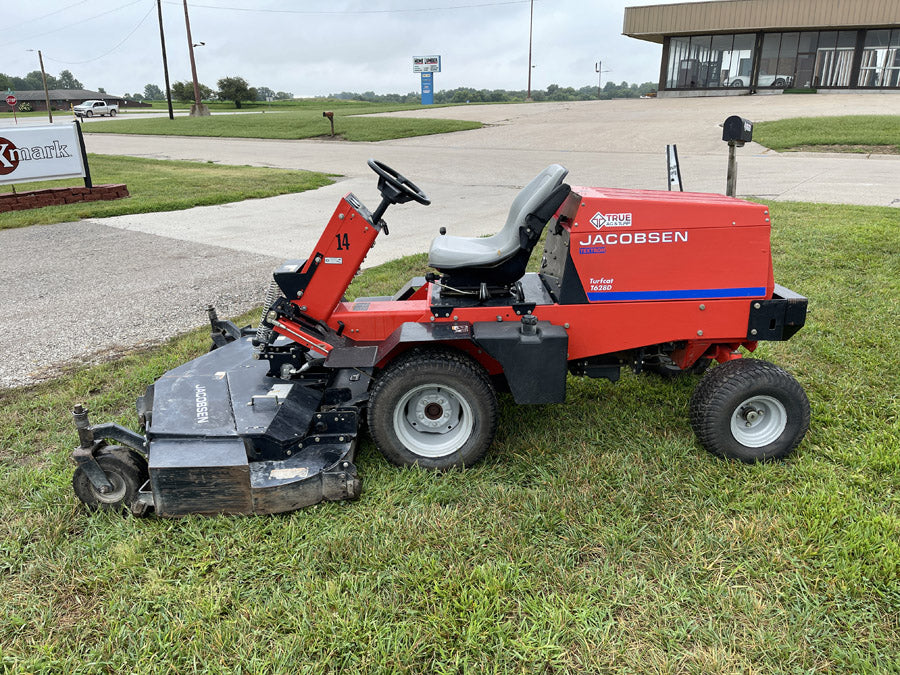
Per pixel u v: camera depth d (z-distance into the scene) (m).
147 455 3.20
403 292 4.32
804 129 19.61
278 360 3.68
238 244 9.42
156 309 6.47
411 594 2.57
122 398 4.41
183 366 3.98
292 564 2.75
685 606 2.52
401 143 23.89
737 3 31.47
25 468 3.54
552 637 2.35
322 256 3.51
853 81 31.33
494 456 3.61
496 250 3.54
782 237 8.08
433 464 3.42
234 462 3.00
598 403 4.18
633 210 3.33
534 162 17.70
